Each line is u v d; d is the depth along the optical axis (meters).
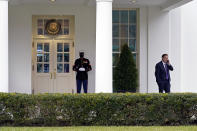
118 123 15.28
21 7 22.02
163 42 22.39
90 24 22.45
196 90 22.28
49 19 22.64
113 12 22.78
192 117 15.55
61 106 15.06
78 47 22.39
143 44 22.58
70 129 14.12
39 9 22.19
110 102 15.14
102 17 16.88
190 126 14.92
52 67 22.69
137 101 15.25
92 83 22.33
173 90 22.20
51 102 15.05
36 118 15.08
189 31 22.38
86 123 15.24
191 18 22.34
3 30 16.48
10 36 21.92
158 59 22.44
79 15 22.41
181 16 22.33
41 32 22.62
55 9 22.31
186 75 22.33
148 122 15.38
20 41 21.98
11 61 21.89
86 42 22.44
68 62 22.77
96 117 15.18
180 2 19.56
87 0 20.80
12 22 21.95
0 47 16.44
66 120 15.16
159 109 15.30
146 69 22.59
